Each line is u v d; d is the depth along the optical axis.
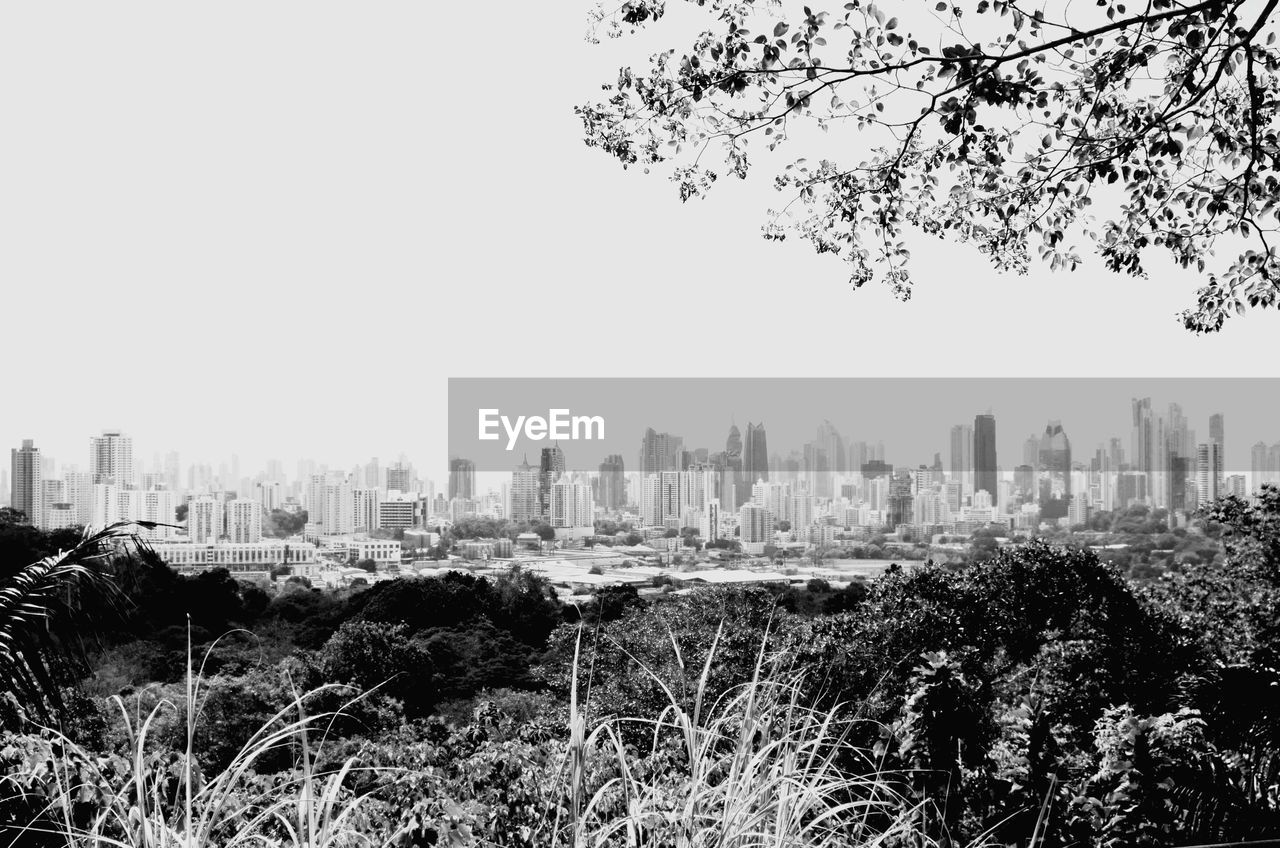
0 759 1.75
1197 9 3.30
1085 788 2.30
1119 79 3.73
